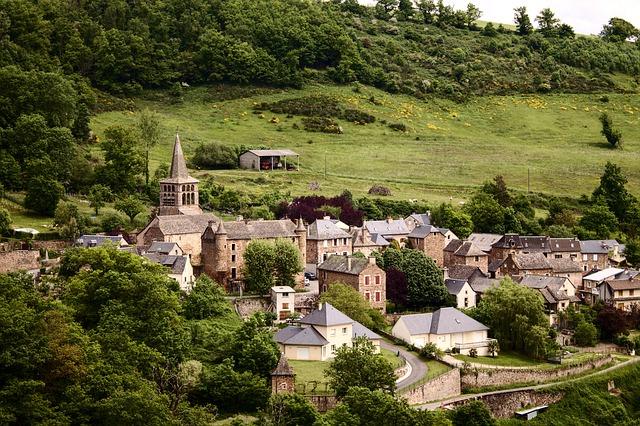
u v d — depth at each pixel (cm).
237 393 19625
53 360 18062
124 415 17275
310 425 18362
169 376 19388
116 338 19600
